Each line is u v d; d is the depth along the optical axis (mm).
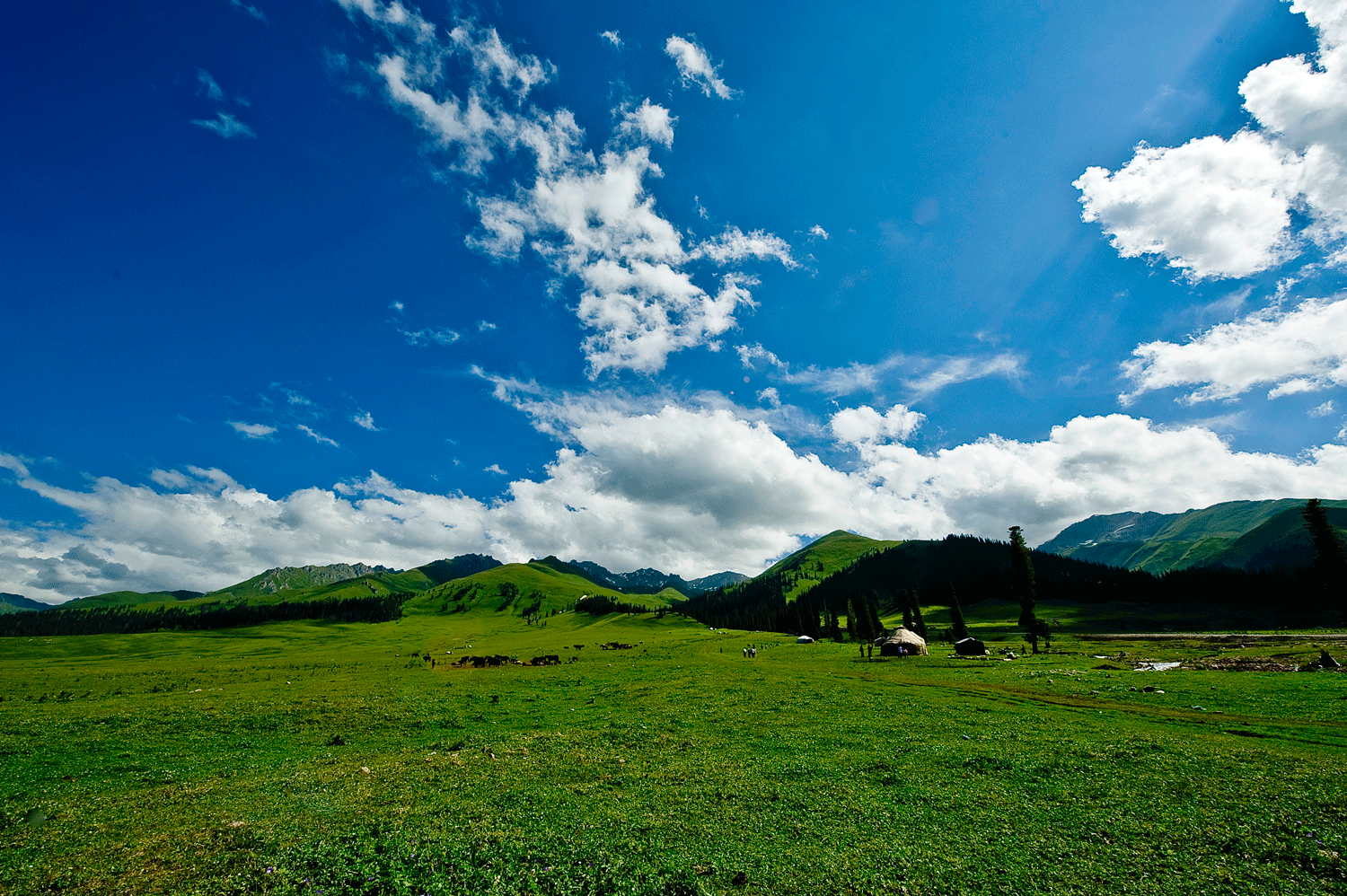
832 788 20906
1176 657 67125
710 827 17000
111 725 36156
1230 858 14164
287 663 93938
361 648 151750
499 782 22000
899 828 16891
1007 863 14359
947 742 27969
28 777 25109
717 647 111812
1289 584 188625
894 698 43500
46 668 94812
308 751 29875
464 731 35344
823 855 14969
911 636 86000
